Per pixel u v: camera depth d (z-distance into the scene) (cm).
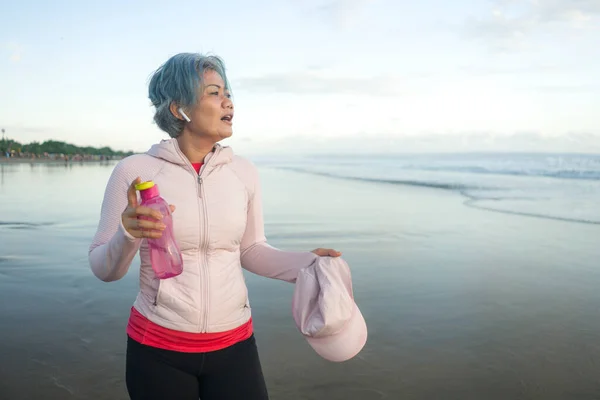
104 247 184
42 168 3506
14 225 924
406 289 532
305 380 333
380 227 909
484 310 468
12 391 315
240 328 206
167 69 204
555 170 2569
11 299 489
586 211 1131
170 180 200
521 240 795
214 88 202
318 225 928
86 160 6669
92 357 362
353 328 202
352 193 1577
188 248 199
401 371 347
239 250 216
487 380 335
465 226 927
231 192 208
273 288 527
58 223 948
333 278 202
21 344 384
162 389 193
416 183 1992
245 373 202
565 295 514
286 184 2006
